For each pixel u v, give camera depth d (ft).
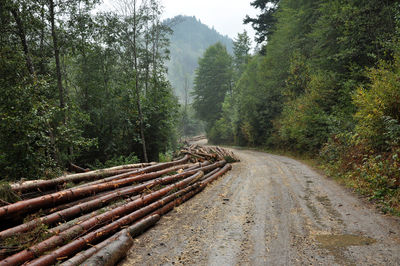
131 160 51.90
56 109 30.14
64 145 35.94
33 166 26.45
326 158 39.70
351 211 17.47
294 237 13.85
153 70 64.64
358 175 26.07
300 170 37.78
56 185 19.11
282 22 85.92
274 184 28.35
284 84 80.59
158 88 63.10
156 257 12.44
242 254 12.26
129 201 18.90
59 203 16.02
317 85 50.21
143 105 58.29
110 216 15.42
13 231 11.78
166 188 21.68
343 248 12.17
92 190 18.47
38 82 29.37
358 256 11.30
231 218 17.72
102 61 57.88
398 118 23.39
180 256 12.41
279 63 83.05
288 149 71.00
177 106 65.46
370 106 24.82
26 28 35.83
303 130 53.78
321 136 47.91
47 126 29.58
